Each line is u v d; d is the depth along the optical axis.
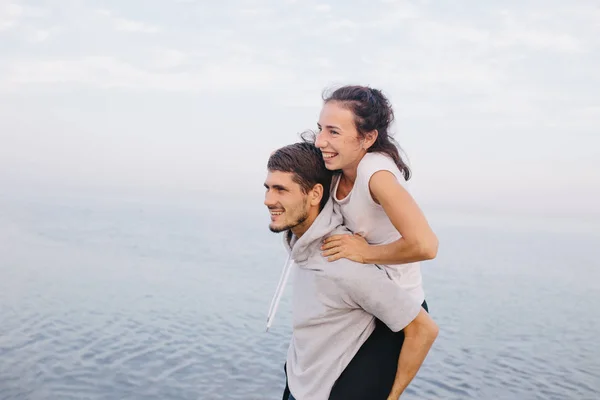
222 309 30.75
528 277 51.22
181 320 27.53
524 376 21.61
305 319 2.45
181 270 44.53
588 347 26.55
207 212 134.38
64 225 75.12
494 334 28.50
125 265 45.03
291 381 2.54
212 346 23.02
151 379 18.75
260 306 32.47
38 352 20.80
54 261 44.47
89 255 48.91
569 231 146.38
